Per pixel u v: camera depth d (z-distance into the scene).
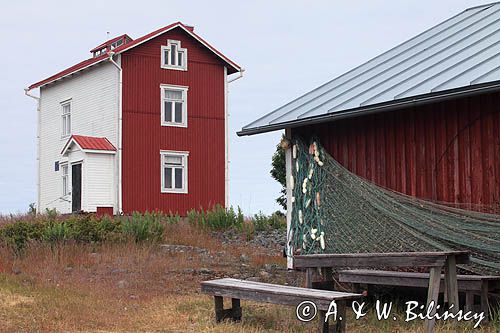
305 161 14.09
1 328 10.16
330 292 9.68
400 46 15.85
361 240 12.64
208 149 34.50
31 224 19.23
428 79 11.98
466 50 13.10
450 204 11.76
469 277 10.23
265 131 14.15
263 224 25.25
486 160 11.30
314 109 13.51
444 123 11.98
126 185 32.34
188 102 34.22
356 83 14.30
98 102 33.88
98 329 10.39
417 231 11.73
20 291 12.91
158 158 33.22
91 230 19.33
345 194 13.05
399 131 12.69
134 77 32.97
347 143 13.55
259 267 17.08
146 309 11.88
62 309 11.49
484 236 10.88
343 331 9.34
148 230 20.23
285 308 11.61
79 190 32.81
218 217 24.70
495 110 11.20
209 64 34.94
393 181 12.73
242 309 11.68
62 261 16.44
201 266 16.80
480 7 16.14
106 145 32.59
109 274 15.43
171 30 33.88
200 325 10.54
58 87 37.12
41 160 38.00
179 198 33.50
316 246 13.53
